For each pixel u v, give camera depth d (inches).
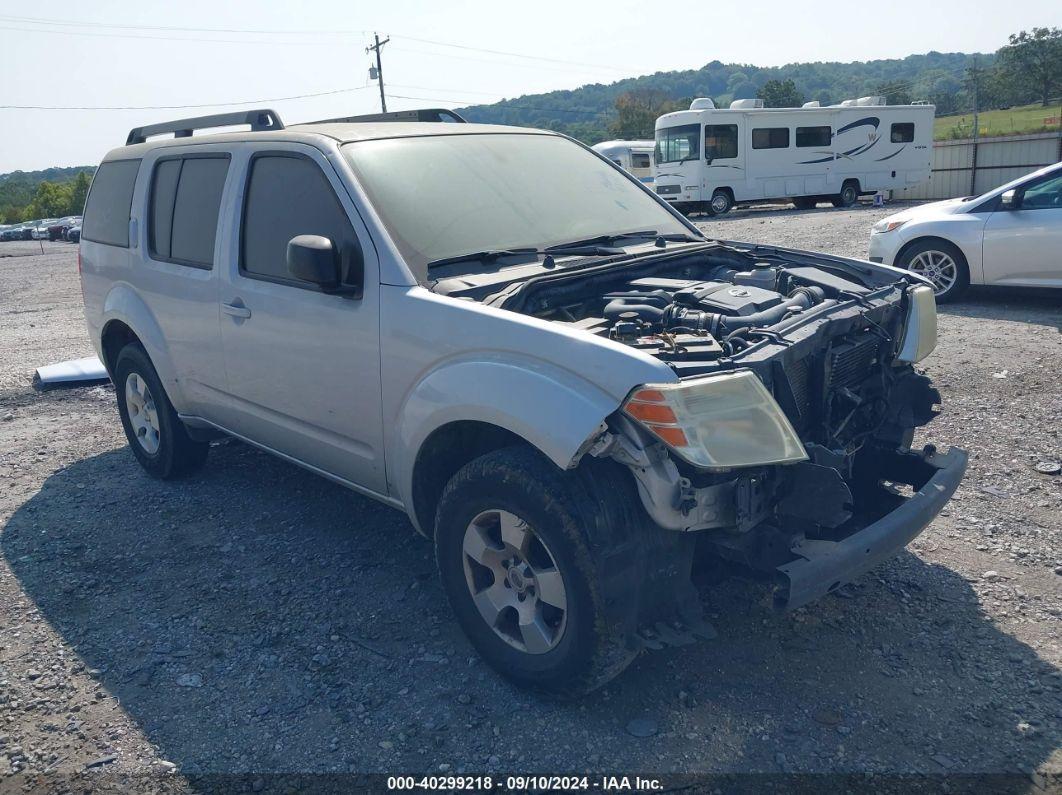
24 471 230.7
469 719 121.1
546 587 116.5
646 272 153.3
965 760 108.7
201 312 175.9
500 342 118.6
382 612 149.8
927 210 377.4
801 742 112.9
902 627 136.6
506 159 170.7
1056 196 335.3
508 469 115.6
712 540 115.9
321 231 148.9
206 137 185.9
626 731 116.7
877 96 1133.1
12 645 145.5
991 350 285.3
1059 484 183.9
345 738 118.7
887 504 135.3
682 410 103.7
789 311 132.7
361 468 148.4
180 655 140.3
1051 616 137.6
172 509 198.1
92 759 117.1
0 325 518.9
